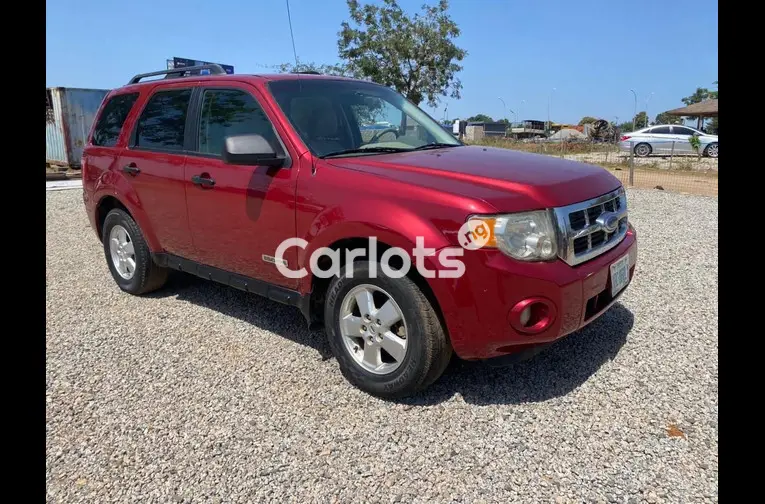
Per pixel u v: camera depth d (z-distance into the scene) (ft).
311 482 8.24
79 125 52.26
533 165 10.97
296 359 12.16
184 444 9.22
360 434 9.37
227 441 9.27
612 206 10.85
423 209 9.25
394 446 9.02
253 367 11.83
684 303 14.85
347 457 8.79
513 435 9.21
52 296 16.63
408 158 11.19
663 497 7.72
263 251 11.87
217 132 12.96
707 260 18.95
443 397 10.41
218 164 12.68
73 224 28.07
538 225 9.07
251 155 10.73
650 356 11.82
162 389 11.00
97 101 53.26
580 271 9.38
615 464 8.43
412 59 71.31
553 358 11.82
